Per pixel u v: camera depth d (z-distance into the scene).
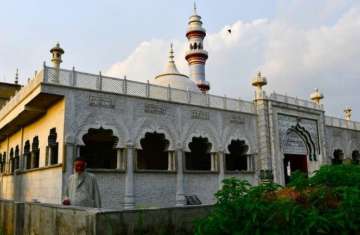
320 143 27.27
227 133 21.53
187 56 40.44
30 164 21.39
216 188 20.19
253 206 3.11
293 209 2.97
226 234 3.20
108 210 3.70
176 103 19.44
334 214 2.96
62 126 15.42
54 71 15.43
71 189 6.30
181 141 19.20
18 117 19.30
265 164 22.41
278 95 24.67
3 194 25.66
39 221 5.15
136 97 17.91
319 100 28.89
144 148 23.55
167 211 4.05
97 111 16.45
